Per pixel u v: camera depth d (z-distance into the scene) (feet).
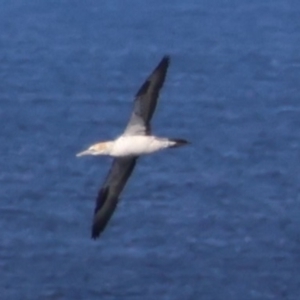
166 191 185.26
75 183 192.44
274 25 401.29
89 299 140.56
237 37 376.89
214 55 342.85
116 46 362.12
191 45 361.92
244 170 201.77
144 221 168.55
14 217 172.04
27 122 246.88
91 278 146.41
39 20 415.44
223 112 257.96
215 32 387.14
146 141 66.49
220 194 184.55
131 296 140.87
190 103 267.59
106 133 239.50
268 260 151.94
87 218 171.83
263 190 187.52
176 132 237.66
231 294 141.18
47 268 149.89
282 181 193.88
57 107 265.34
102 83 298.15
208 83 295.89
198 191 186.09
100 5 448.24
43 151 217.97
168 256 153.48
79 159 209.05
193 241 159.84
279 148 220.64
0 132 236.43
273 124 245.04
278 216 172.24
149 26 400.67
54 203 179.73
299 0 454.40
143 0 456.86
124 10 436.35
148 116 66.74
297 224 168.14
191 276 146.30
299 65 325.42
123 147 66.80
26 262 152.15
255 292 141.59
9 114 255.70
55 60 336.49
